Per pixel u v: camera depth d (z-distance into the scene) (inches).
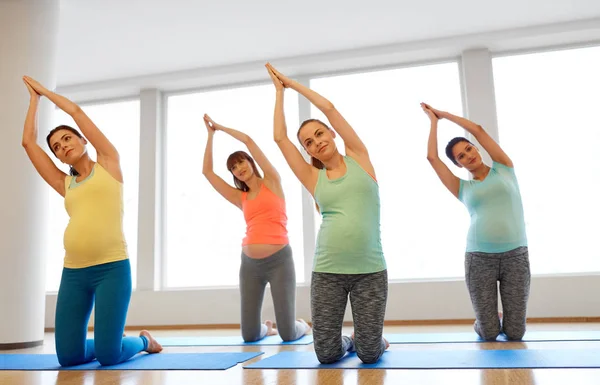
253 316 140.4
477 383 72.2
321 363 94.8
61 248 244.8
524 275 119.7
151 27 194.7
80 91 239.8
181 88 240.5
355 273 92.4
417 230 211.0
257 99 235.9
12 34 159.8
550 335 130.7
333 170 97.6
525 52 211.3
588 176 201.2
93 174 104.3
